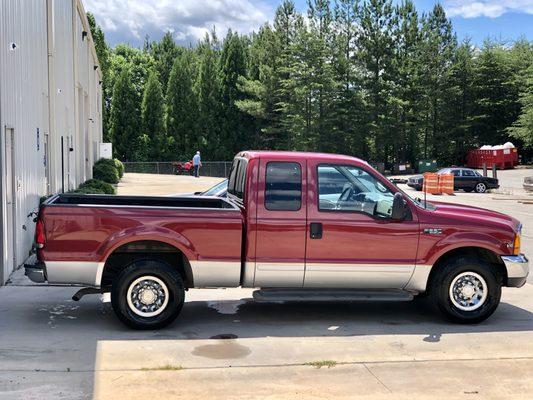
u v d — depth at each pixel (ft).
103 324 22.27
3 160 28.07
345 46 187.83
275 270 21.86
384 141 189.88
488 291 22.82
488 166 180.24
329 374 17.40
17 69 32.14
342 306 25.88
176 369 17.61
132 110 185.16
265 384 16.53
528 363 18.60
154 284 21.44
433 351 19.69
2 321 22.47
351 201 22.41
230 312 24.48
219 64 191.93
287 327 22.40
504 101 201.67
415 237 22.40
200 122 188.14
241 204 22.86
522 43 208.74
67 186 60.44
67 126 61.67
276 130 183.21
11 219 30.91
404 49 192.03
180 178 137.69
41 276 20.90
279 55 193.88
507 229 22.91
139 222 21.15
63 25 58.18
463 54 201.05
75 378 16.74
